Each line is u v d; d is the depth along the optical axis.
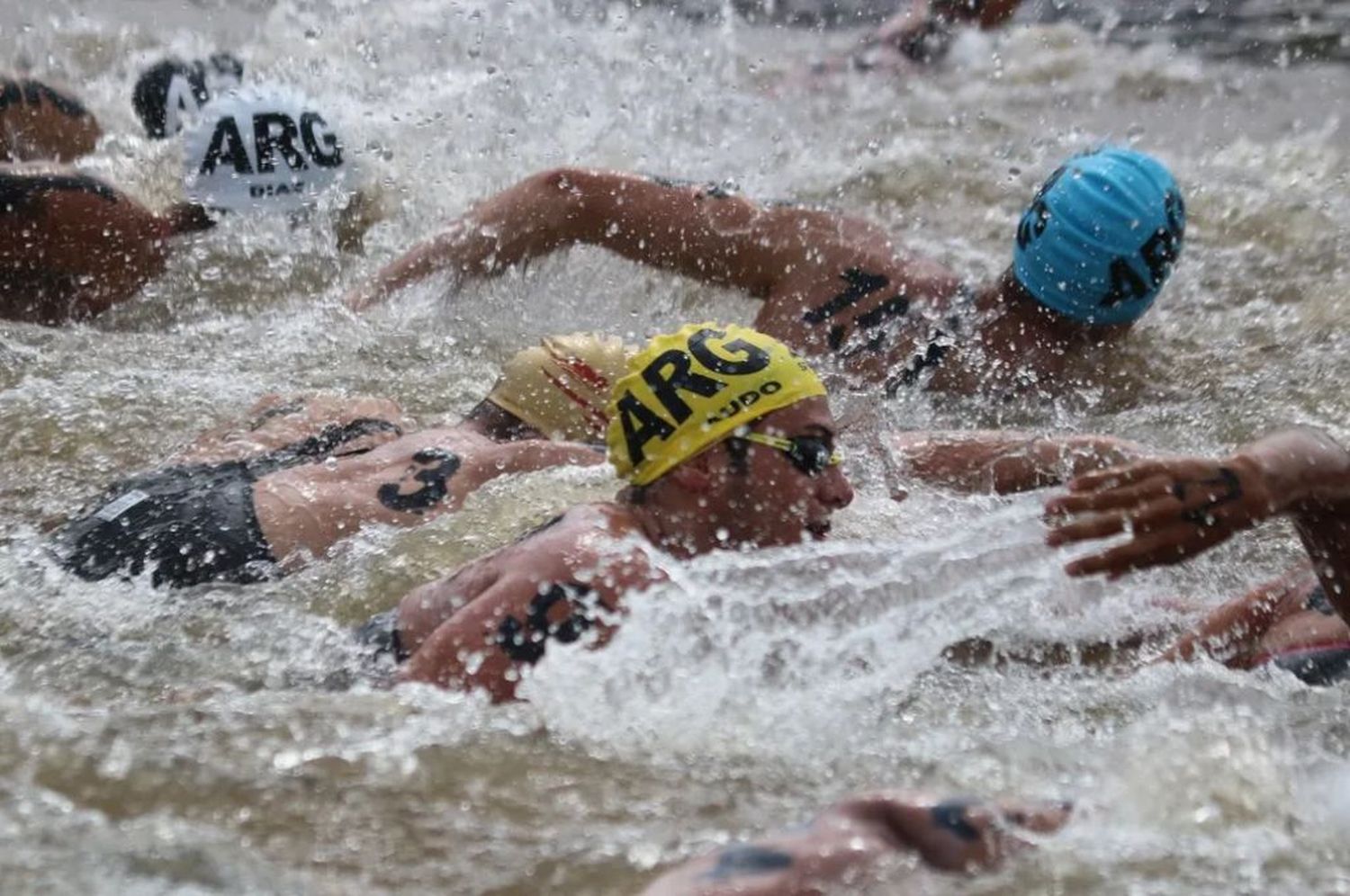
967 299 20.56
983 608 14.48
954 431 18.25
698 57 37.16
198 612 14.80
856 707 13.20
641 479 14.37
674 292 22.78
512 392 17.94
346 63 34.41
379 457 16.69
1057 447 17.33
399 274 22.64
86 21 37.16
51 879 9.90
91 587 15.14
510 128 31.34
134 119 28.06
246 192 23.75
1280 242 26.39
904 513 16.38
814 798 11.37
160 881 9.98
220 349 21.39
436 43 36.09
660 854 10.51
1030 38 39.28
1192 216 27.45
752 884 8.86
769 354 14.36
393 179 27.62
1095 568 12.02
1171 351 21.94
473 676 12.96
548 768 11.74
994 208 28.25
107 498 16.20
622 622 13.33
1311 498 12.14
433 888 10.12
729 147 31.39
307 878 10.16
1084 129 33.00
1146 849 10.43
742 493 14.15
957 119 33.56
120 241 21.98
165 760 11.55
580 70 35.19
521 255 22.34
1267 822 11.10
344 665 13.89
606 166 29.75
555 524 14.08
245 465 16.73
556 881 10.21
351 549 15.61
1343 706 13.20
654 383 14.30
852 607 14.10
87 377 20.12
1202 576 16.44
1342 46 38.75
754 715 12.88
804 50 38.22
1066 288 19.84
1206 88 35.72
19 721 12.30
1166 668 14.20
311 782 11.36
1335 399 20.58
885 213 27.94
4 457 18.02
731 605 13.73
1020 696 13.62
